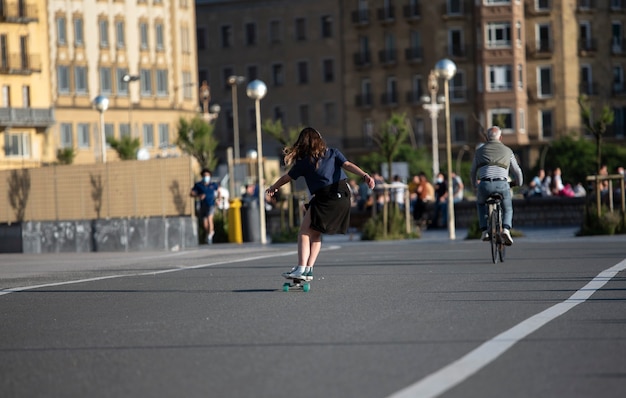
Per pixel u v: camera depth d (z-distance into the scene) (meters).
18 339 23.36
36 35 189.25
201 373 18.28
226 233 82.38
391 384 16.83
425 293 30.47
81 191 75.56
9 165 186.00
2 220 79.56
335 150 32.19
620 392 16.02
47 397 16.78
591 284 32.12
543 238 64.06
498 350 19.73
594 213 65.50
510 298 28.62
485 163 43.97
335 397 15.99
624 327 22.61
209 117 193.62
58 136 192.75
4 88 186.75
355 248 59.25
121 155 167.00
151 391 16.91
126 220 73.56
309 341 21.44
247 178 154.50
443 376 17.33
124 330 24.14
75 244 75.44
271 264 45.94
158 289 34.50
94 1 196.75
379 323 23.89
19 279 42.25
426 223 93.00
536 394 15.92
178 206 72.31
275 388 16.78
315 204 31.81
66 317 27.27
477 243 60.34
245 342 21.58
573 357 18.95
